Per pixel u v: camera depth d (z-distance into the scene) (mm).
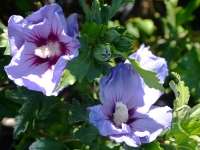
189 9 887
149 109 476
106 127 447
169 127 460
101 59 470
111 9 498
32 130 665
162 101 941
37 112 534
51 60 488
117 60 845
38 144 552
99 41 496
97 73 470
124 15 970
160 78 483
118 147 530
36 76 476
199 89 793
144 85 474
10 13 907
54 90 460
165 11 1019
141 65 479
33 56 480
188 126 482
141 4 994
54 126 662
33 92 530
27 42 471
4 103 655
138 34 892
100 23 501
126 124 458
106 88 464
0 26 539
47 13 455
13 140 846
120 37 479
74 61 458
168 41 853
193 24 1034
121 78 471
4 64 613
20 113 529
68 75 452
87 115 505
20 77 468
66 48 476
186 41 835
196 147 460
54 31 476
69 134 645
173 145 479
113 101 478
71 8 952
